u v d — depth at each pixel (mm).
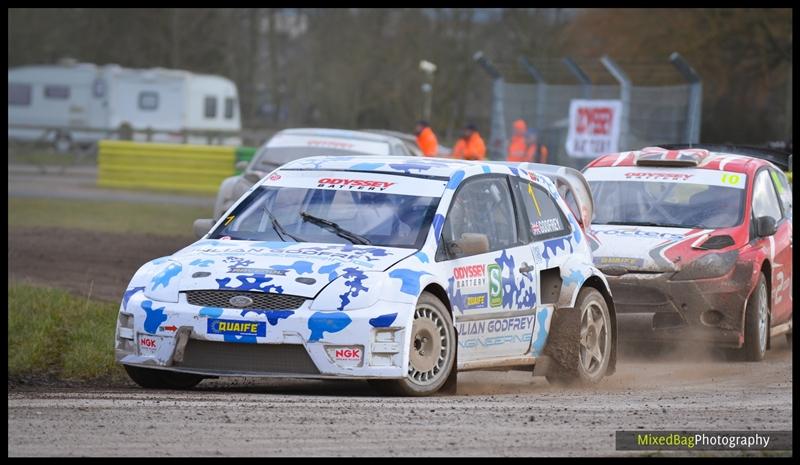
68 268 47562
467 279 23750
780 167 40594
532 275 25516
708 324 32281
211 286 22219
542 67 75625
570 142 73812
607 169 36812
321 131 50812
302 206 24625
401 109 155250
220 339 21875
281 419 19328
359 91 155125
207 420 19141
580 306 26281
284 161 48656
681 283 32125
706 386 26500
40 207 77875
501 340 24656
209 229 25375
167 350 22203
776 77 126812
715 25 125625
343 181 25031
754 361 32938
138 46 171875
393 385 22078
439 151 78938
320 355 21594
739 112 127812
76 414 19609
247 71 176125
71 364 26656
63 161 114438
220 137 125312
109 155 99500
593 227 34156
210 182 96938
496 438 18234
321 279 22047
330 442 17625
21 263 48625
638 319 32062
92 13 169875
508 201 25906
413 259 22859
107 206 80562
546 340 25984
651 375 29109
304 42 164125
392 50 155250
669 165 36312
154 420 19094
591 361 26656
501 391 25000
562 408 21406
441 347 22906
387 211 24047
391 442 17719
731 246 32906
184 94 142250
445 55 156000
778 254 35375
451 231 23984
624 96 72250
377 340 21766
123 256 52781
